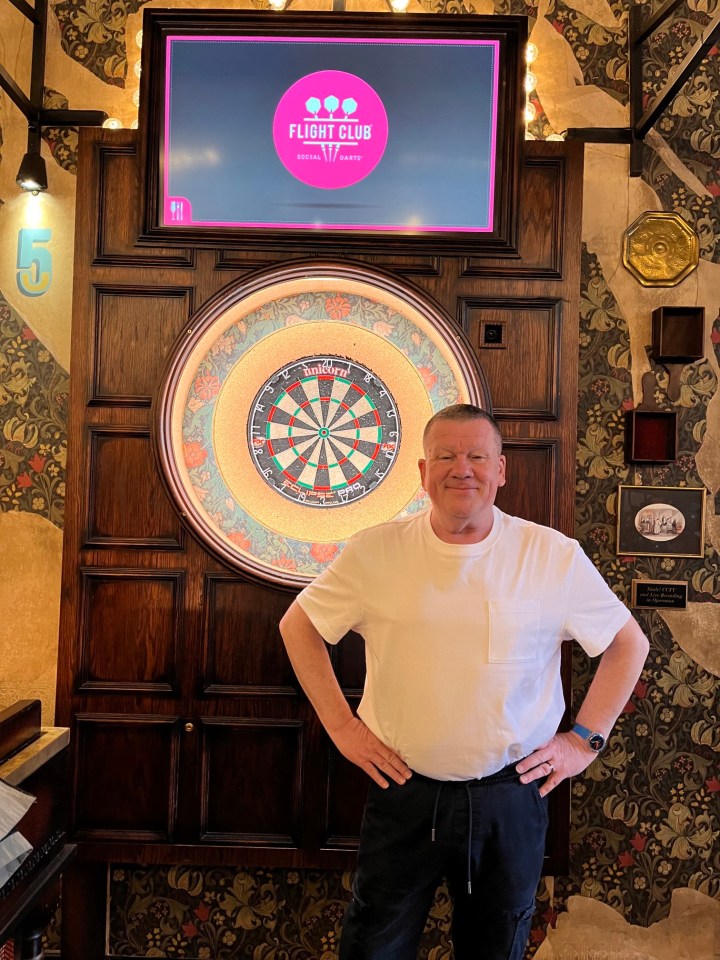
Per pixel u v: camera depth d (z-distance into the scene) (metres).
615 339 3.05
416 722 1.93
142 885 3.03
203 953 3.01
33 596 3.03
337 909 3.01
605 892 2.97
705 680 3.00
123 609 2.86
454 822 1.92
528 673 1.95
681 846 2.97
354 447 3.04
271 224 2.90
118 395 2.88
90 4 3.08
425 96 2.89
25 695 3.01
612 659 2.09
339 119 2.90
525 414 2.86
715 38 2.57
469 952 2.05
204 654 2.84
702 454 3.04
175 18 2.88
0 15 3.07
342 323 3.03
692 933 2.96
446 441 1.95
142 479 2.88
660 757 2.99
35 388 3.04
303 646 2.12
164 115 2.90
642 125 2.97
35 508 3.04
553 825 2.80
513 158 2.87
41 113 3.03
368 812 2.06
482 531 2.02
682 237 3.06
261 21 2.88
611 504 3.03
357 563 2.06
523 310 2.89
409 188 2.90
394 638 1.97
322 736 2.82
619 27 3.09
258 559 2.96
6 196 3.06
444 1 3.08
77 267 2.89
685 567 3.02
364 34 2.88
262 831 2.84
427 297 2.87
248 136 2.90
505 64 2.87
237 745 2.85
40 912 1.94
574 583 2.01
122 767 2.84
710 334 3.06
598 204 3.07
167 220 2.90
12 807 1.56
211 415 3.01
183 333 2.86
